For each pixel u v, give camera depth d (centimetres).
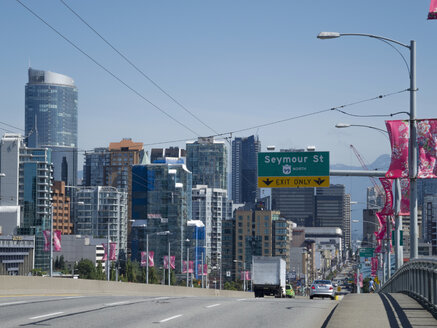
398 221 5616
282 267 9444
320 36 3644
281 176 5147
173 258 12594
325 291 6366
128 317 2372
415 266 3039
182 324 2175
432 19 2922
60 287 4453
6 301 3055
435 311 2188
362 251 10000
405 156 3606
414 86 3659
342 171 5112
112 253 10350
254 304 3141
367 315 2177
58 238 9956
